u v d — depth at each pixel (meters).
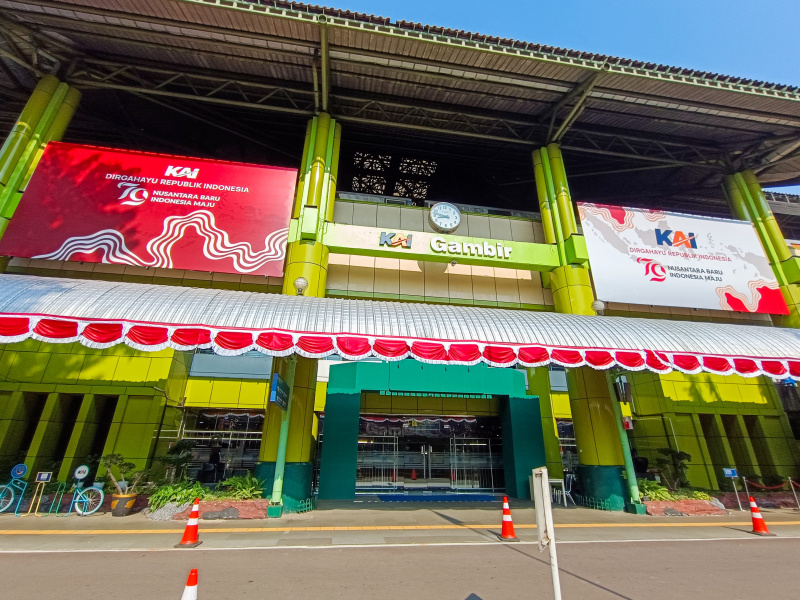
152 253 13.95
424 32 14.48
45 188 14.14
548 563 7.14
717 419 17.78
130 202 14.50
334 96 17.36
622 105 17.94
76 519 10.73
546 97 17.58
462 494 17.16
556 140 18.70
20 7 13.68
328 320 10.50
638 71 15.70
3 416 14.16
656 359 11.36
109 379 15.26
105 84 16.23
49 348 15.33
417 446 18.34
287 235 14.91
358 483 17.45
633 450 18.48
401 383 17.61
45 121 14.90
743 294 17.14
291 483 12.06
